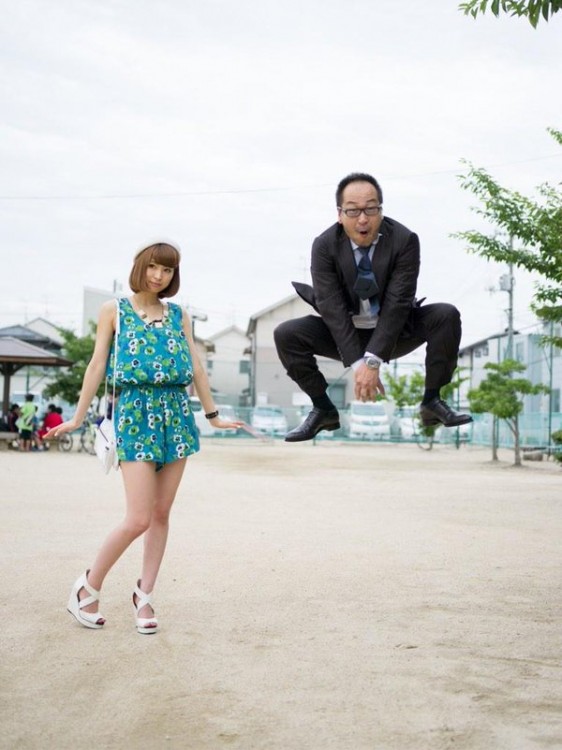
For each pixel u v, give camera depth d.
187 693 3.73
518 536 8.50
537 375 38.34
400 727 3.31
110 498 11.78
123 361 4.83
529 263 14.56
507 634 4.71
